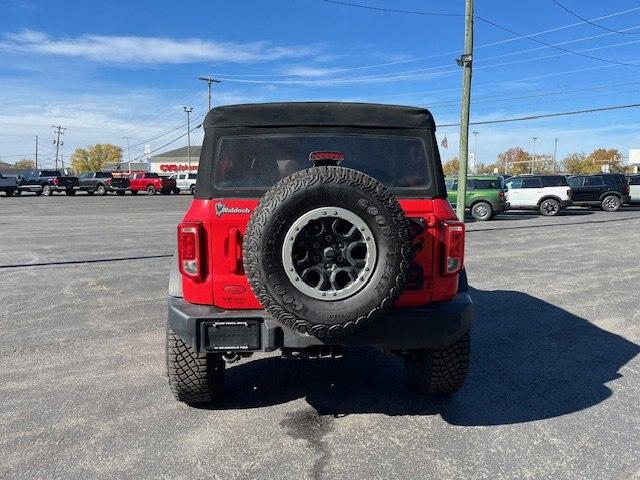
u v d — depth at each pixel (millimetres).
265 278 3092
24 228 17750
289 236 3080
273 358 5180
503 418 3848
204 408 4035
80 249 12547
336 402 4145
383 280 3119
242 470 3158
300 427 3715
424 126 3742
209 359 3807
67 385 4441
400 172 3689
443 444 3461
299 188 3061
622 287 8227
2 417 3854
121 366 4887
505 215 23953
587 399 4172
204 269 3479
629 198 25578
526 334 5875
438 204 3604
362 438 3553
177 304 3545
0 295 7730
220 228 3457
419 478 3064
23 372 4738
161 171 98875
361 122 3684
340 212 3084
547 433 3607
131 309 6918
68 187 46031
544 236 15078
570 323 6289
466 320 3566
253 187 3584
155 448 3414
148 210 27453
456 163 100250
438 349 3887
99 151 128750
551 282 8617
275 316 3150
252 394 4305
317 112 3678
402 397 4234
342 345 3381
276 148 3660
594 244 13234
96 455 3330
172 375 3797
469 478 3062
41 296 7664
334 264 3145
